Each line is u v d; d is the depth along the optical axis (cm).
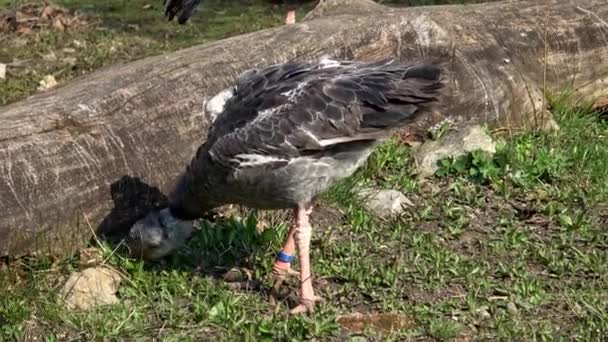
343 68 293
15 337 283
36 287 301
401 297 301
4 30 571
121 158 331
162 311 295
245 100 291
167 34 565
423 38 392
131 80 345
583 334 282
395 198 350
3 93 466
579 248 328
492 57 399
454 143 380
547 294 302
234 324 286
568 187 362
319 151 285
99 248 319
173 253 318
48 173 318
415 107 284
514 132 396
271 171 285
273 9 625
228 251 322
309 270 295
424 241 328
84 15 600
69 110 329
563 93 411
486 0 621
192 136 346
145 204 334
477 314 293
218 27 581
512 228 339
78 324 288
